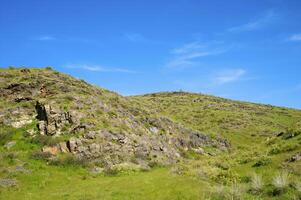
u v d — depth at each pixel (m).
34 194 28.61
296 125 40.06
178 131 61.16
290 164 26.89
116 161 41.03
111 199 24.88
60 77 59.19
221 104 126.19
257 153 33.19
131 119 53.75
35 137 42.25
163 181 29.14
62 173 35.91
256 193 23.11
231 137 83.88
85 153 40.53
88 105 49.72
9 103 51.12
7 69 61.38
